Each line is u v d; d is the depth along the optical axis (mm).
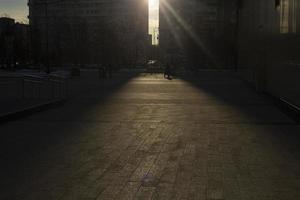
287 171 7316
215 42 80438
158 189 6207
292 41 16969
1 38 77625
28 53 85062
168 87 31031
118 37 90938
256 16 29203
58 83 21359
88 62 90625
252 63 31266
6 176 7008
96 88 30172
